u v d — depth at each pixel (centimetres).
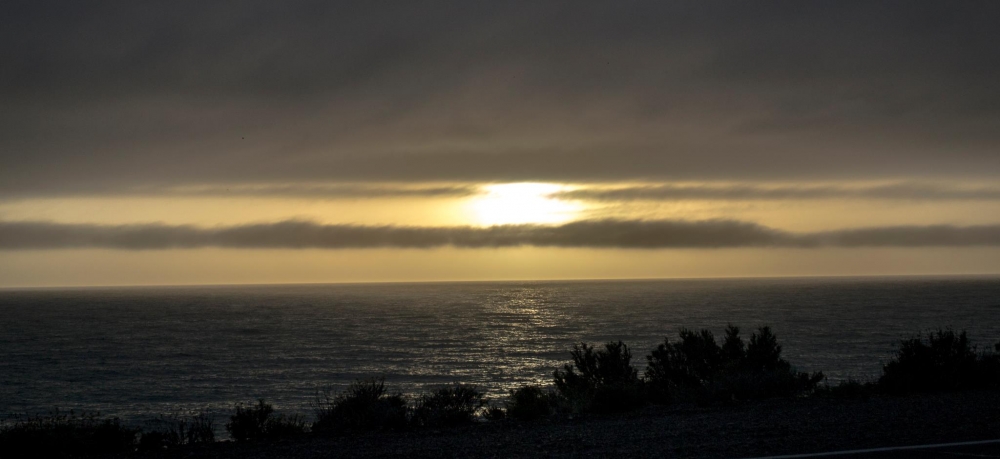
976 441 907
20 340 10725
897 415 1125
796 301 19662
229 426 1228
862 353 6519
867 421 1073
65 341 10519
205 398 4841
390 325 13188
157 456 1023
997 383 1579
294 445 1065
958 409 1175
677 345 1889
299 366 6944
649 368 1878
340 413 1292
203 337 10988
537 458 867
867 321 11175
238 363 7338
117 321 15338
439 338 10181
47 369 7075
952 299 19525
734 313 14300
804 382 1636
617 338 9288
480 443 995
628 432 1045
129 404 4625
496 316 15575
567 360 7200
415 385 5122
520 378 5647
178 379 6097
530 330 11388
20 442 1104
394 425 1252
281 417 1319
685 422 1134
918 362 1572
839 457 827
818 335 8738
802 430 1007
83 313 19100
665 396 1546
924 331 8731
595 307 18538
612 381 1716
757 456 841
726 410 1293
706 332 1914
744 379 1547
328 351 8531
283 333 11556
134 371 6794
